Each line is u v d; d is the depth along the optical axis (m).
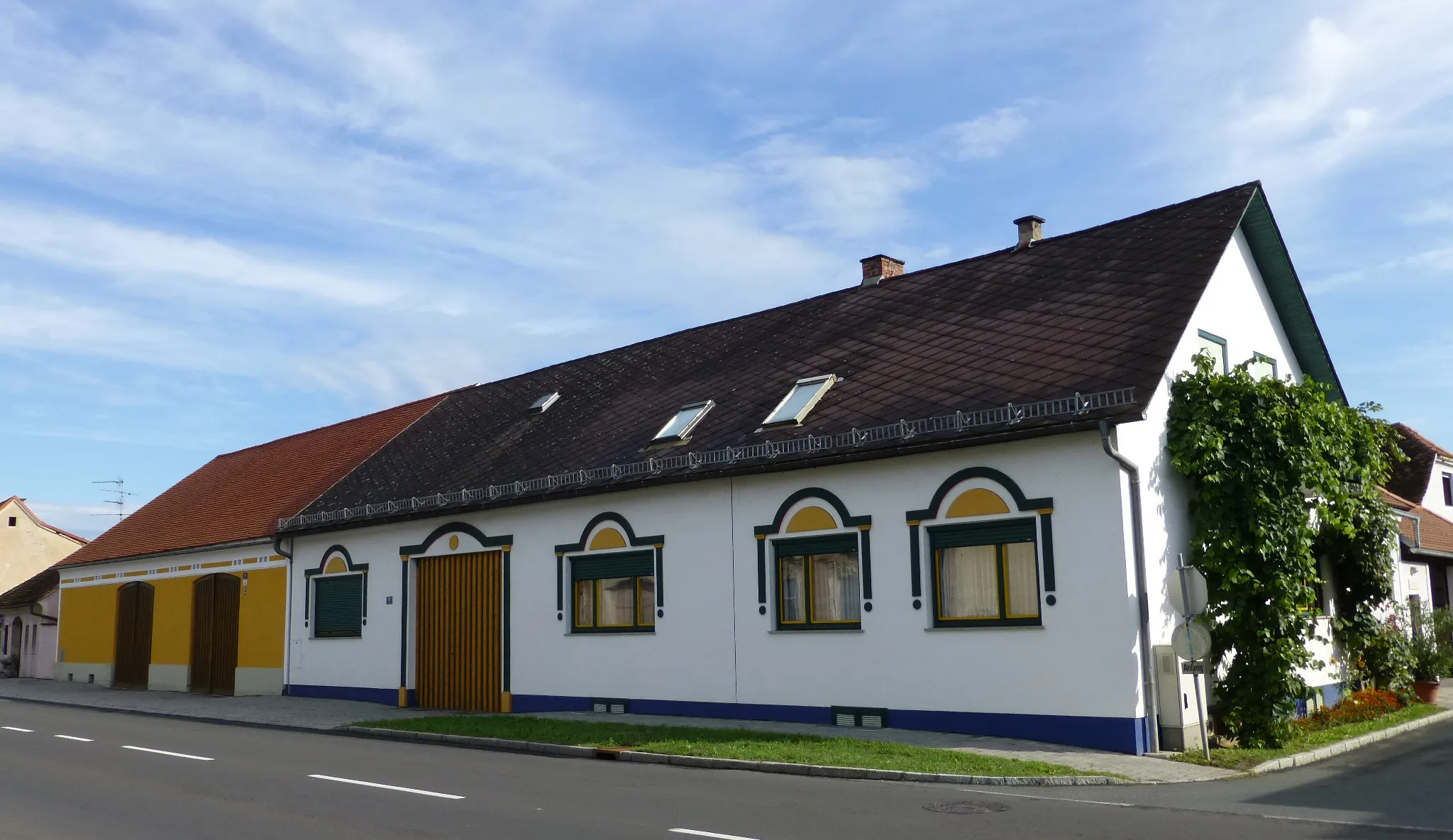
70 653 35.59
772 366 21.25
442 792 11.70
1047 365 15.92
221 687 28.70
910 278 22.12
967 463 15.39
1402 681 19.55
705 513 18.47
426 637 23.39
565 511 20.78
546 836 9.26
